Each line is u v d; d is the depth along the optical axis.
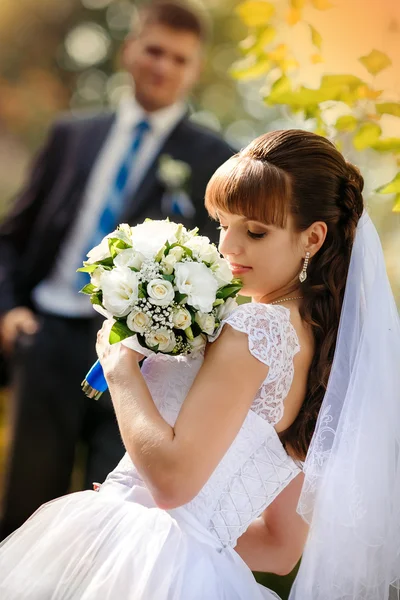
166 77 4.43
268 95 3.07
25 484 4.37
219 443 2.07
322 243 2.33
